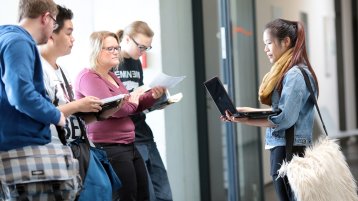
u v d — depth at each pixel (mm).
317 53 11414
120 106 3643
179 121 5906
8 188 3002
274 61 3906
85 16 5691
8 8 5164
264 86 3873
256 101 6742
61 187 3105
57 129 3236
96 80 4004
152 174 4812
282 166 3594
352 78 14602
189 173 6082
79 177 3250
